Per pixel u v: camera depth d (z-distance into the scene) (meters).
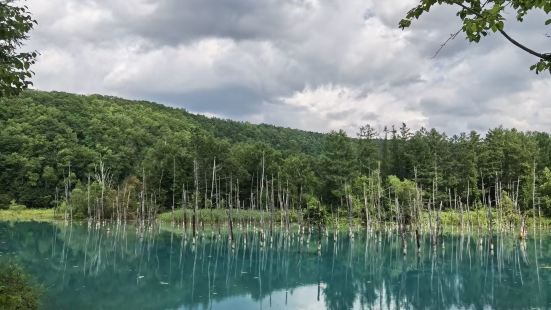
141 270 47.00
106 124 147.88
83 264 49.06
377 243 74.12
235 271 48.16
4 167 123.12
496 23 6.16
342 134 102.56
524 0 6.11
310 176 104.44
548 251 62.22
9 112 132.38
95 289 36.94
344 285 42.31
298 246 69.81
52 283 38.00
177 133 150.12
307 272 48.53
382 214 94.44
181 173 106.62
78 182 117.88
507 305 34.31
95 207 104.25
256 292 38.69
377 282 43.69
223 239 76.62
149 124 160.62
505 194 93.38
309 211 97.19
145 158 119.75
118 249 61.81
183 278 43.69
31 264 47.28
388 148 118.88
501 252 62.31
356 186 99.31
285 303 34.94
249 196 110.88
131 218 106.12
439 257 58.69
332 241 77.75
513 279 44.16
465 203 104.44
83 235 77.31
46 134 131.62
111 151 133.88
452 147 112.56
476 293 38.69
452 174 102.38
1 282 24.95
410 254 61.66
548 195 91.56
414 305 35.12
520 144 103.88
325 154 103.88
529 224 89.19
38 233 77.50
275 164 109.44
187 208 101.56
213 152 106.75
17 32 11.22
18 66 11.28
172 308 32.47
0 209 118.50
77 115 146.75
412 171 108.19
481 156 101.75
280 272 48.19
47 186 125.06
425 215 95.19
